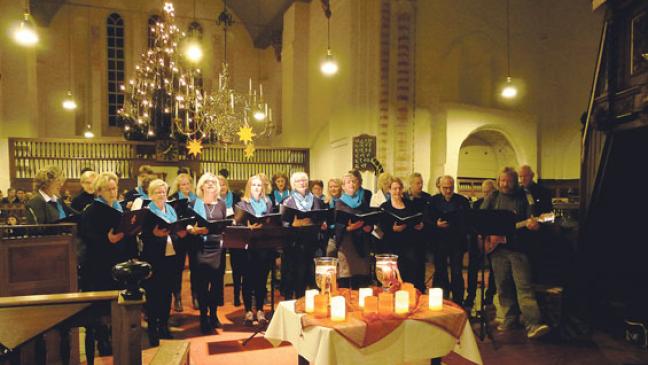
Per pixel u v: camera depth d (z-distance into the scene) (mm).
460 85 12984
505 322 5934
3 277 4363
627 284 6426
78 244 5414
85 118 18531
